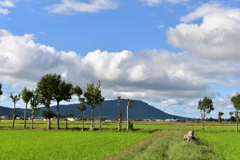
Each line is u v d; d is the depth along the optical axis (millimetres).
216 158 26219
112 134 65625
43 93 89562
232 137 57188
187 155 25594
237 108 82000
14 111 95938
